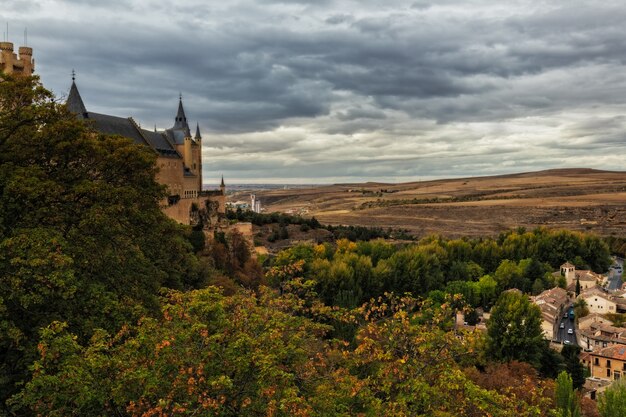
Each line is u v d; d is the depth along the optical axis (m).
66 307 31.25
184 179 117.62
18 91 36.06
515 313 76.06
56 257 28.38
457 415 24.25
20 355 28.64
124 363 20.73
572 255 176.88
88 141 37.38
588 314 124.38
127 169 41.50
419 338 26.53
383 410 23.52
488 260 159.62
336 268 107.75
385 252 145.38
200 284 68.12
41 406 20.61
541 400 28.61
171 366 21.11
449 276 138.25
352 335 67.75
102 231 36.75
